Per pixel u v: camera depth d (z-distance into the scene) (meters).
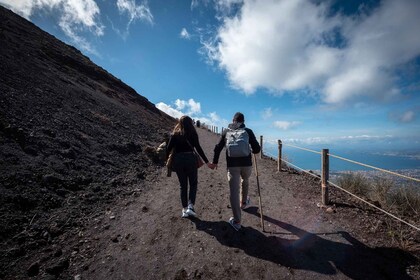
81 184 5.32
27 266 2.85
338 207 4.74
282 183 6.77
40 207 4.02
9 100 7.20
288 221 4.20
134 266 3.00
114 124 11.48
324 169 4.83
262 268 2.94
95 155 7.11
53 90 11.33
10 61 11.98
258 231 3.86
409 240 3.42
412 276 2.72
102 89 21.39
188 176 4.33
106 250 3.32
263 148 11.39
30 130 6.21
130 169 7.39
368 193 5.66
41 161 5.25
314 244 3.43
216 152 4.11
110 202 4.98
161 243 3.53
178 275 2.84
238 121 4.09
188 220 4.28
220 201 5.32
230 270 2.92
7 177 4.20
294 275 2.80
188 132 4.21
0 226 3.27
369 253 3.18
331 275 2.78
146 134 13.18
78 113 9.95
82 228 3.85
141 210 4.73
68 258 3.08
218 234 3.77
